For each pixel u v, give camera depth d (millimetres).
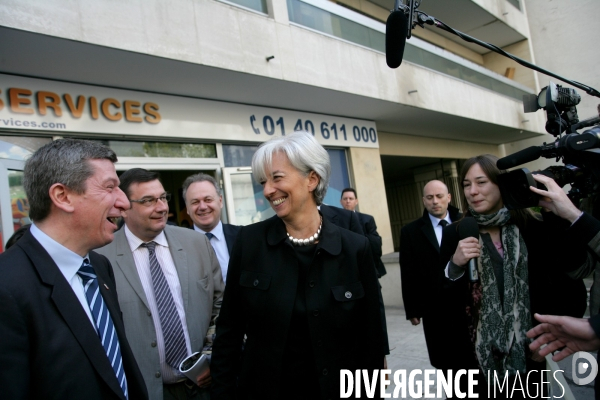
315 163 1506
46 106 3961
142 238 1991
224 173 5477
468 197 1845
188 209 2783
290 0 5453
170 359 1891
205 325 2020
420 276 3178
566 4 12234
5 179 3596
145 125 4703
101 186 1247
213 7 4434
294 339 1460
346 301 1483
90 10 3457
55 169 1181
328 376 1425
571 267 1606
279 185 1478
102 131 4332
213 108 5410
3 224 3525
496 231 1847
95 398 1112
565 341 1118
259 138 5898
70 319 1125
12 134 3785
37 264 1131
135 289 1877
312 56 5484
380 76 6461
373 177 7715
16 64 3611
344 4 8484
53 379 1053
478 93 8891
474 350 1792
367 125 7809
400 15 2033
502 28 11734
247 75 4762
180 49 4066
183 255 2062
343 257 1549
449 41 11875
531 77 12461
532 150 1580
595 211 1650
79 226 1217
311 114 6742
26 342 1026
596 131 1425
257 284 1496
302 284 1497
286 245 1520
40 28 3162
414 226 3252
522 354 1657
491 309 1735
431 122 8633
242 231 1658
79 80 4160
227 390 1556
